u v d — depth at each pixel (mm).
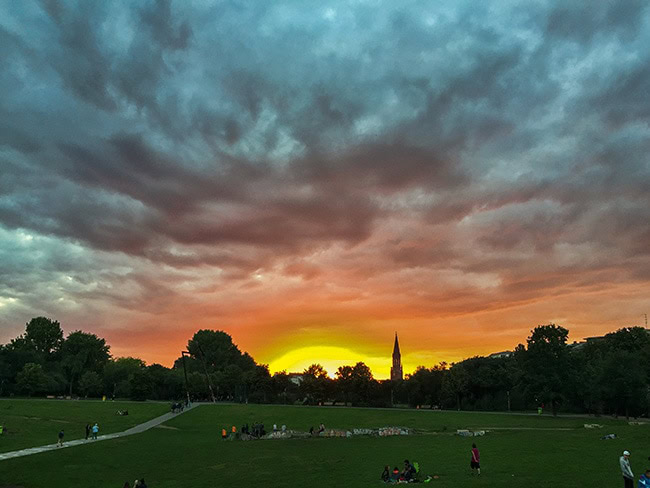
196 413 125562
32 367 183125
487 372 154125
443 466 49719
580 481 38906
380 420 109812
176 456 67562
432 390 169375
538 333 117062
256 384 183875
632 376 110000
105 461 63469
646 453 53312
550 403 117938
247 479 50188
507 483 39062
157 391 195000
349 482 44531
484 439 72438
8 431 87625
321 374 181000
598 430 80062
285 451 69250
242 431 91375
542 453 55906
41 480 53219
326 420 112062
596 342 164000
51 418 113938
